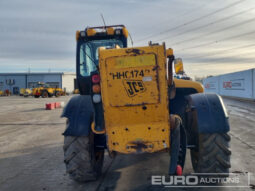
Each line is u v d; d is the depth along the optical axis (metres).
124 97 3.21
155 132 3.31
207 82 41.88
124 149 3.34
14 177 4.52
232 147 6.07
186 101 4.32
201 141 3.62
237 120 10.41
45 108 18.92
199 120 3.53
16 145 7.08
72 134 3.68
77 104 3.95
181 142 3.57
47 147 6.77
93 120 3.79
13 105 22.64
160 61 3.12
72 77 61.12
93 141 3.98
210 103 3.67
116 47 3.42
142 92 3.18
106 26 4.77
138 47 3.13
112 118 3.30
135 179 4.20
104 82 3.21
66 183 4.14
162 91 3.16
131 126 3.32
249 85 22.34
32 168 5.01
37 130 9.48
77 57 4.77
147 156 5.58
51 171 4.79
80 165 3.80
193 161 4.23
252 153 5.52
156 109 3.22
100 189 3.82
